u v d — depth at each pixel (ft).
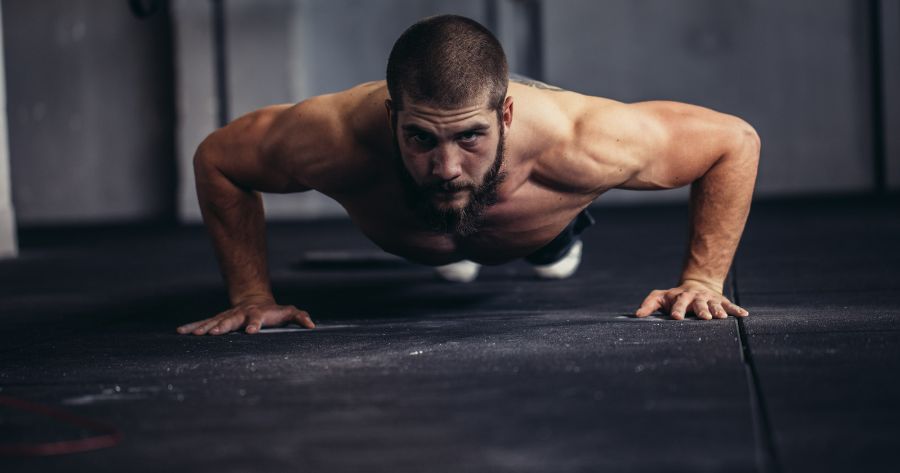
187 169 29.71
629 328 6.89
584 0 29.66
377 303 9.45
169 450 4.03
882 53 28.32
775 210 23.93
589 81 29.81
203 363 6.12
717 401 4.51
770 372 5.09
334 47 30.22
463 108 5.69
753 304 8.16
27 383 5.66
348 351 6.36
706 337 6.32
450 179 5.88
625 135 6.87
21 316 9.38
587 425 4.18
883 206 23.68
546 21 29.73
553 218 7.25
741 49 29.25
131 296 11.05
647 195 29.91
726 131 7.20
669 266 12.60
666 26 29.48
